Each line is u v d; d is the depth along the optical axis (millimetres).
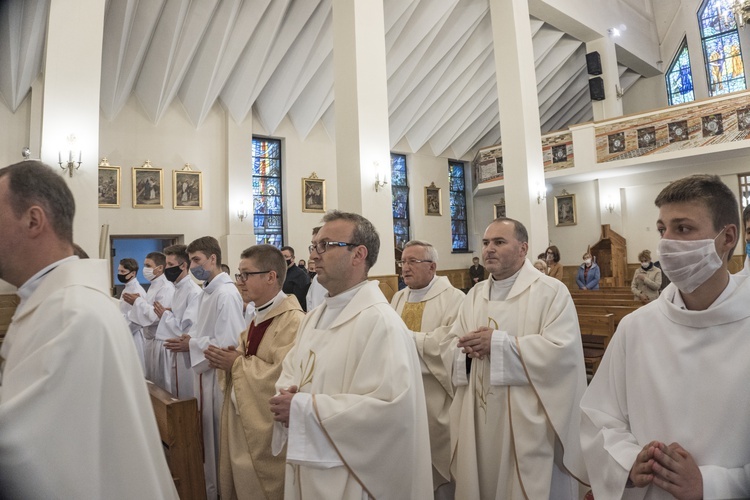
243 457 2348
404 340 1797
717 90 15977
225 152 11539
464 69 13422
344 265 1944
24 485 1016
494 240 2604
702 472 1156
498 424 2365
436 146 16234
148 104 10523
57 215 1278
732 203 1268
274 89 11625
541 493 2182
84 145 6312
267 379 2297
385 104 7672
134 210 10438
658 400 1310
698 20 16312
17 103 8484
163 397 2377
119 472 1148
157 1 8734
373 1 7680
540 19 13055
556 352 2234
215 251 3334
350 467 1588
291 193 12875
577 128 13484
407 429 1641
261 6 9461
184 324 3682
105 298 1258
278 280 2588
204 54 10039
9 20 7492
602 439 1408
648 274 6969
